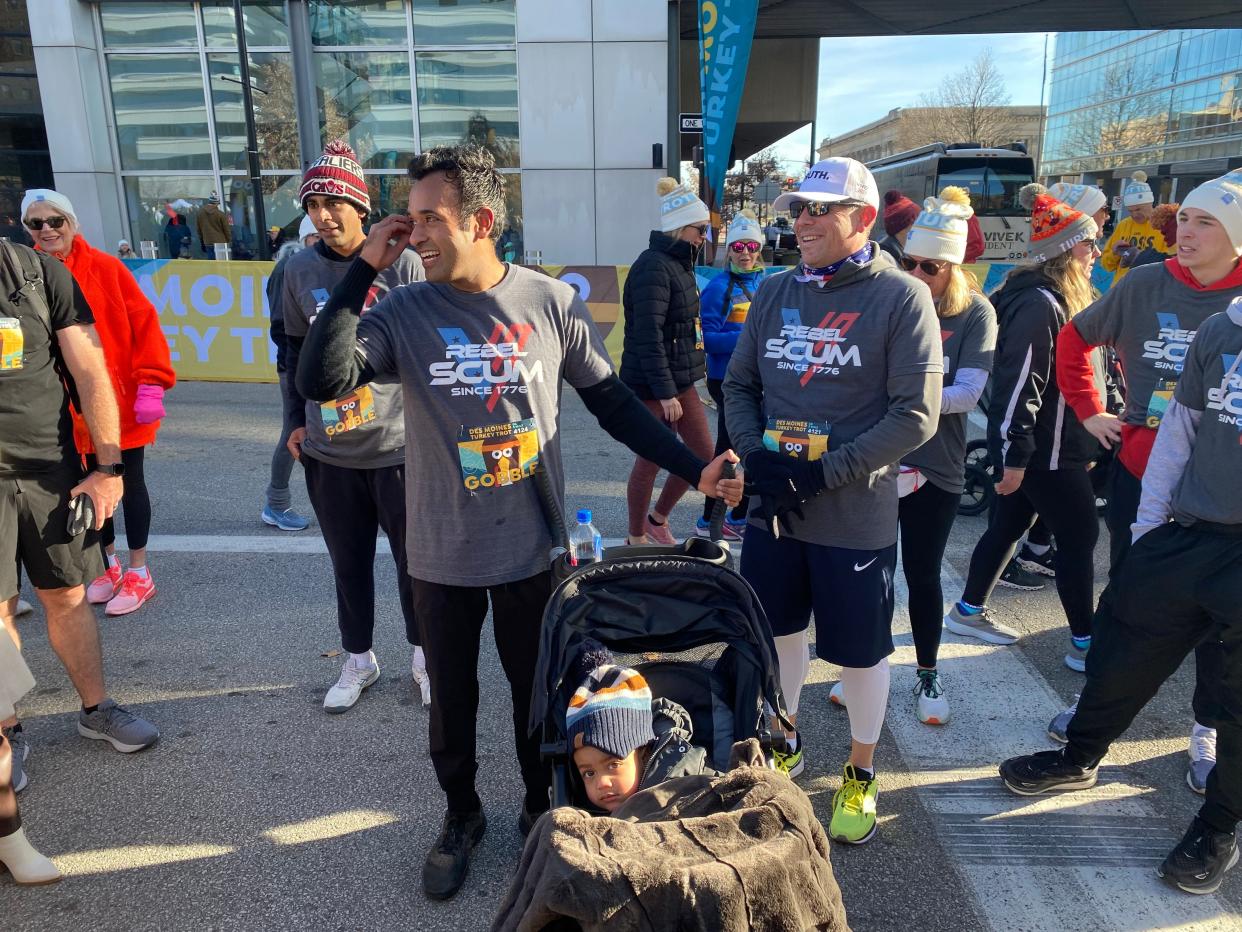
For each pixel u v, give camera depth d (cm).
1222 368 258
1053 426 371
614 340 1015
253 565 527
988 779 330
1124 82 6106
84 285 418
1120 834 300
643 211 1513
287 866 285
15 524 307
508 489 257
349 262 348
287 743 353
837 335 272
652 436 270
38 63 1546
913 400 259
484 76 1550
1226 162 3316
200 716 371
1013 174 2069
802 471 266
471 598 265
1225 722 262
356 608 371
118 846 294
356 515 356
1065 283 367
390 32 1537
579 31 1439
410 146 1588
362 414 331
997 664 413
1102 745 309
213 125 1614
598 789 211
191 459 740
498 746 352
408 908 268
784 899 149
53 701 382
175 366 1045
